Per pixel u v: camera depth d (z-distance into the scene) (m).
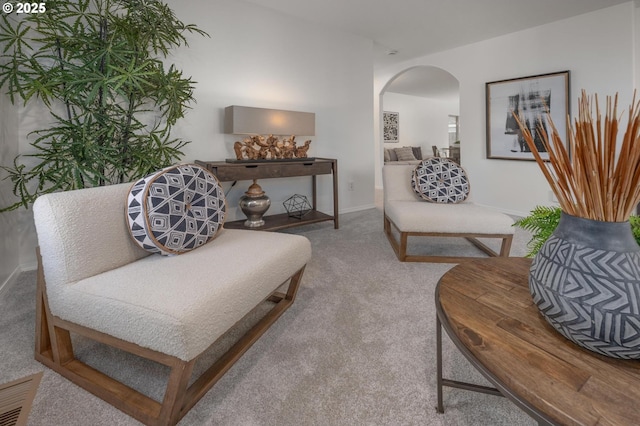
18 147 2.30
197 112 3.05
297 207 3.84
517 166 4.02
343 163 4.23
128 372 1.28
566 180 0.71
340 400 1.13
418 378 1.24
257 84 3.40
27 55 2.27
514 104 3.96
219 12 3.11
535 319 0.83
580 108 0.67
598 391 0.59
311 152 3.94
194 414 1.07
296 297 1.90
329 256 2.62
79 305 1.11
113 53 2.05
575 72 3.51
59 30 2.17
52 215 1.14
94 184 2.13
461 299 0.94
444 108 9.60
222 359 1.29
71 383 1.22
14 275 2.19
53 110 2.42
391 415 1.07
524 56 3.89
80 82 1.97
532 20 3.62
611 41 3.27
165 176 1.46
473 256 2.59
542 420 0.57
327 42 3.92
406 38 4.20
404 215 2.40
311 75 3.82
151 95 2.47
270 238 1.68
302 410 1.09
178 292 1.06
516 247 2.78
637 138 0.59
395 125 8.42
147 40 2.38
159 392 1.17
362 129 4.37
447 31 3.95
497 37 4.11
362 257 2.60
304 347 1.44
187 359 0.96
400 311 1.75
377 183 6.78
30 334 1.55
